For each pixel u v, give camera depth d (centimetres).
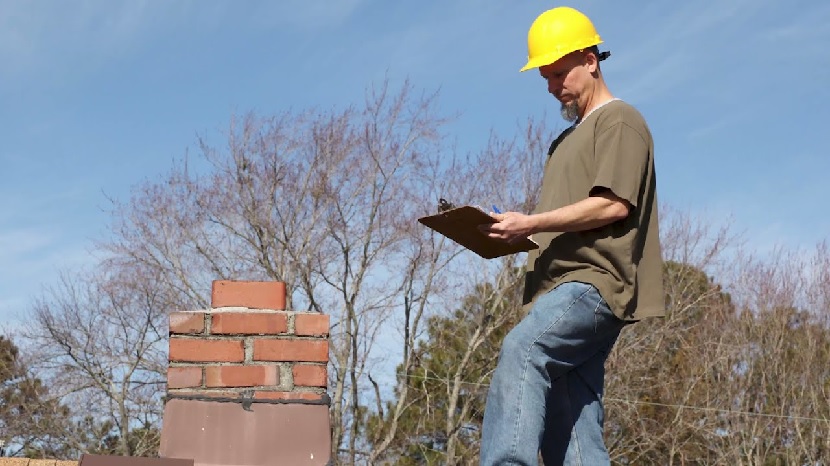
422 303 2162
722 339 2416
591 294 285
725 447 2391
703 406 2366
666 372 2392
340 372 2083
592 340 290
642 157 290
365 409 2158
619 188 283
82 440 2081
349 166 2145
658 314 290
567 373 300
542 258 300
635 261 292
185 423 350
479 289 2183
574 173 298
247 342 365
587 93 307
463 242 303
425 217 285
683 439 2391
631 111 297
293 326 368
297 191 2153
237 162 2181
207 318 367
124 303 2120
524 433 277
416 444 2162
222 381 360
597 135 296
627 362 2233
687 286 2367
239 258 2184
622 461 2328
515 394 281
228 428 350
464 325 2208
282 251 2159
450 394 2117
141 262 2145
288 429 351
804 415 2431
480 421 2194
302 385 363
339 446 2058
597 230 290
